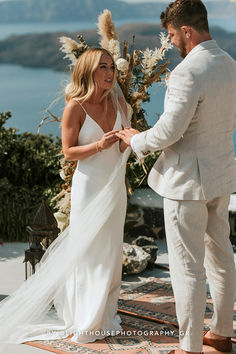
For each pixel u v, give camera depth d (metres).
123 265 4.41
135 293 4.01
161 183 2.86
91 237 3.21
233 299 3.00
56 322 3.42
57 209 5.33
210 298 3.90
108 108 3.34
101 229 3.25
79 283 3.26
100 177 3.27
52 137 6.04
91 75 3.18
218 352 3.06
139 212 5.36
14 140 5.83
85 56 3.21
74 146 3.27
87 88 3.23
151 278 4.37
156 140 2.69
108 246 3.27
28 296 3.36
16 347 3.13
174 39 2.78
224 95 2.65
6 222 5.35
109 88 3.23
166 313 3.62
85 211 3.23
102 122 3.28
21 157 5.78
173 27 2.74
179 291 2.84
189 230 2.78
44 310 3.42
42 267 3.38
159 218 5.38
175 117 2.59
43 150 5.78
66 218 4.29
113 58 3.53
